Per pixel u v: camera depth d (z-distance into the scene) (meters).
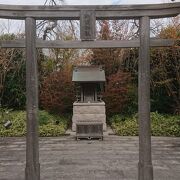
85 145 14.55
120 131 17.25
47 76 22.64
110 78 21.25
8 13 7.71
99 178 9.13
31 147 7.78
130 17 7.82
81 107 18.70
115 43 7.76
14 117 19.14
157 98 20.64
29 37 7.73
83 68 19.89
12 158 12.05
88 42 7.73
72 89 21.39
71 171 9.97
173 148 13.84
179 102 19.78
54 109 21.27
